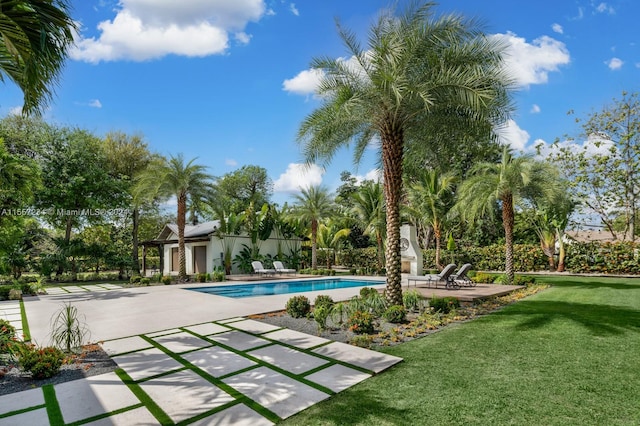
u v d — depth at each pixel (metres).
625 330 6.27
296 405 3.48
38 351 4.47
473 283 14.90
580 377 4.14
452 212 20.62
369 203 23.55
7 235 10.54
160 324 7.24
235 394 3.75
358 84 8.34
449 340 5.85
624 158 21.05
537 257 20.73
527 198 16.86
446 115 8.54
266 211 23.89
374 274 22.69
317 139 8.79
